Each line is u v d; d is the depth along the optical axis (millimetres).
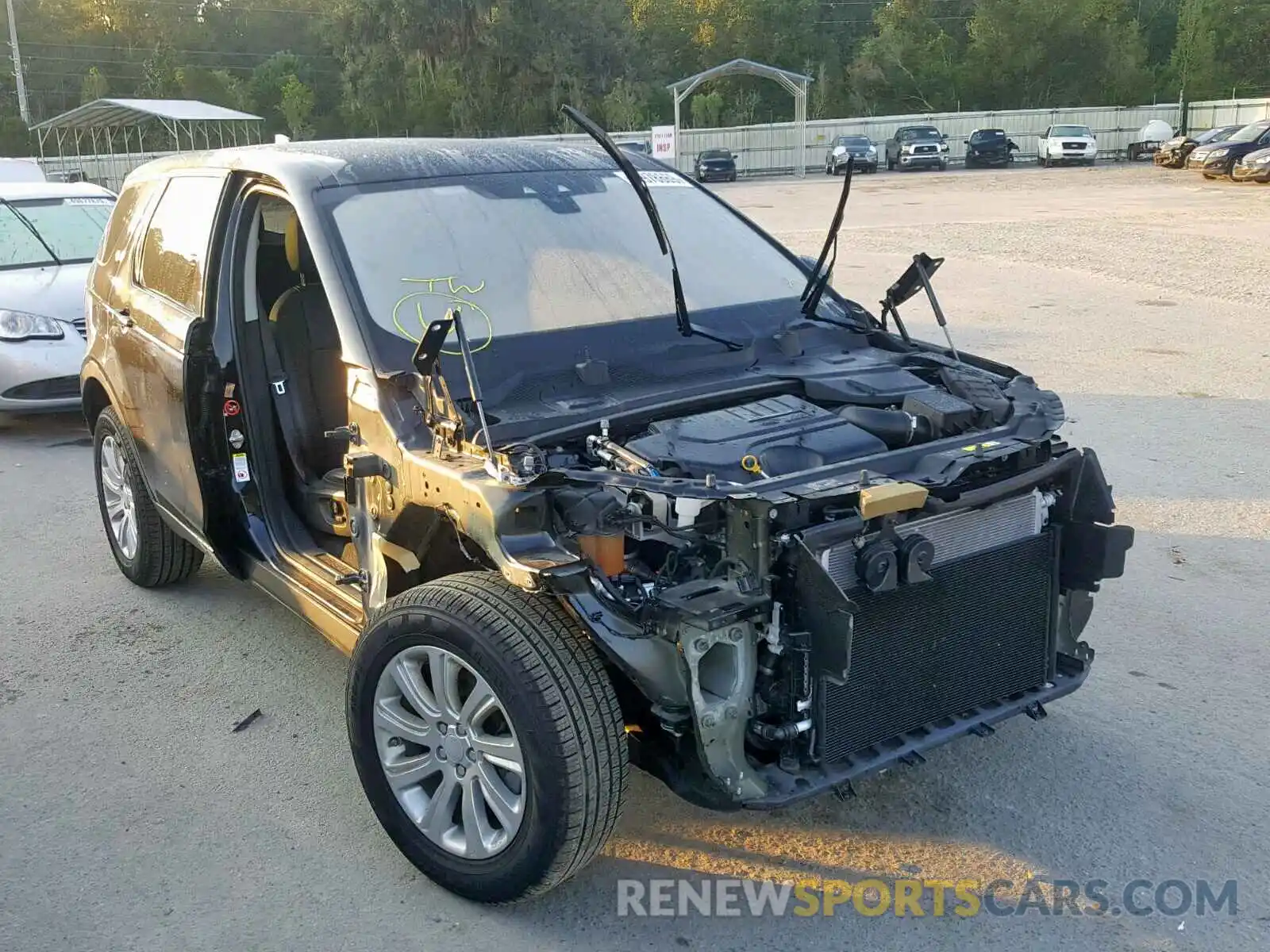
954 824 3578
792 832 3562
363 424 3514
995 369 4152
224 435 4348
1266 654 4664
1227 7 63406
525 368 3631
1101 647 4758
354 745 3377
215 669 4793
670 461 3127
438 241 3910
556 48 57250
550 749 2842
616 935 3121
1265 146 31875
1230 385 9070
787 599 2936
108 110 31609
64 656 4938
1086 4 61781
